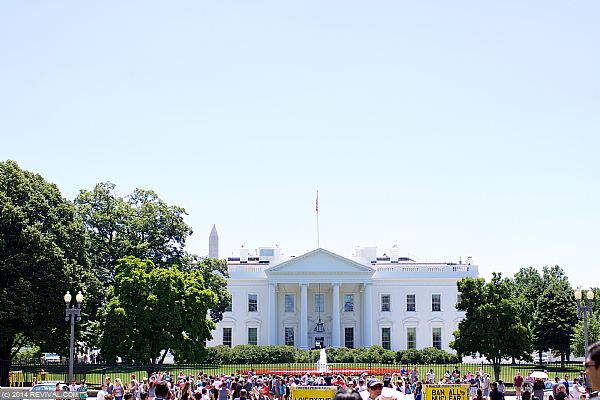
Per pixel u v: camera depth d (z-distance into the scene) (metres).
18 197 71.56
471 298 76.62
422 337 121.81
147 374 73.38
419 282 122.94
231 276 122.25
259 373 73.31
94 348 93.81
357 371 76.00
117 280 73.69
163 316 71.06
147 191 104.88
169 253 103.19
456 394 35.34
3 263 65.56
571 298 102.00
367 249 137.25
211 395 47.19
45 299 67.31
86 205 98.25
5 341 66.50
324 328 120.50
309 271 116.62
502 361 111.06
